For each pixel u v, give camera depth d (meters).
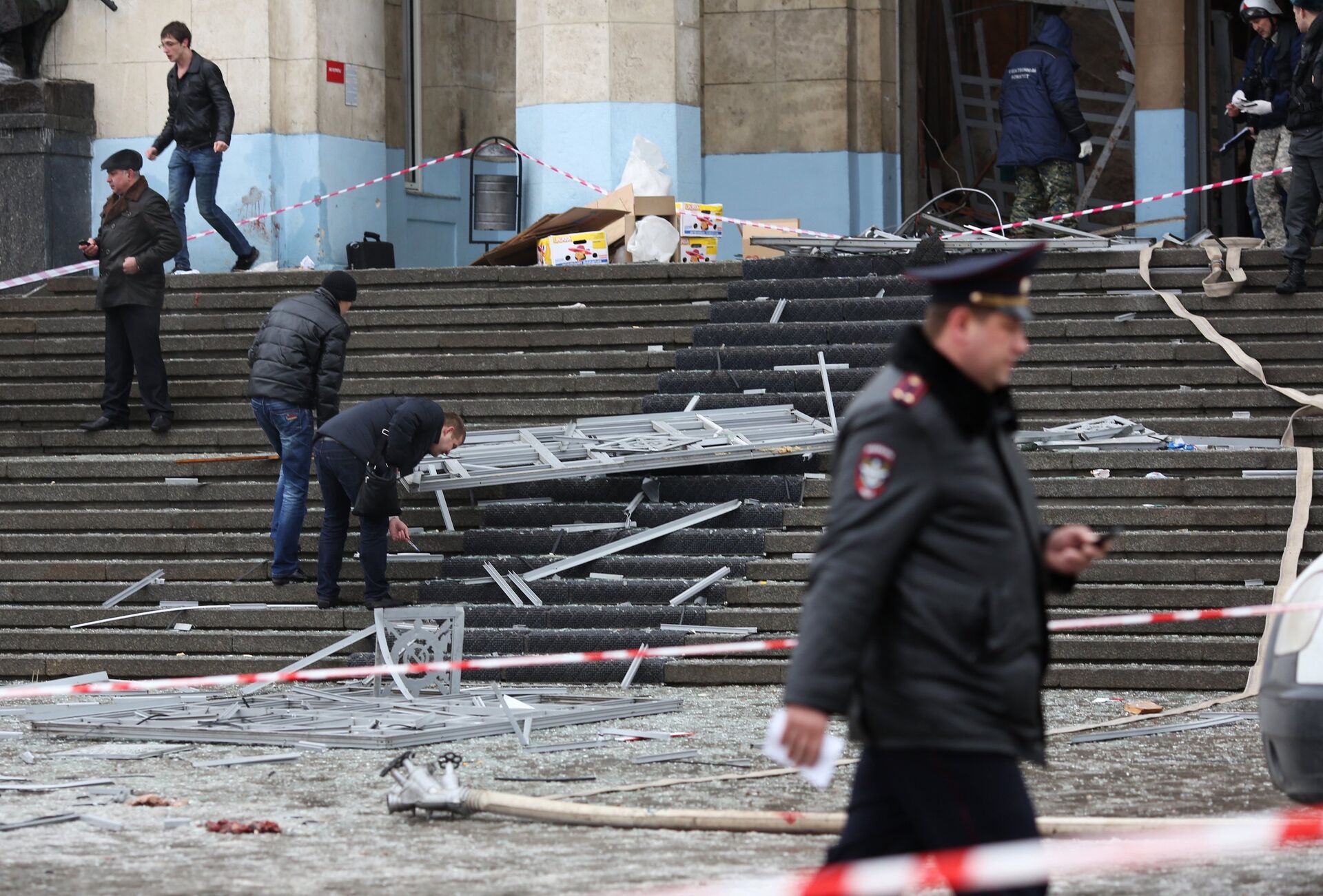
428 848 18.50
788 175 61.16
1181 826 17.59
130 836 19.38
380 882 16.83
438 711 28.23
